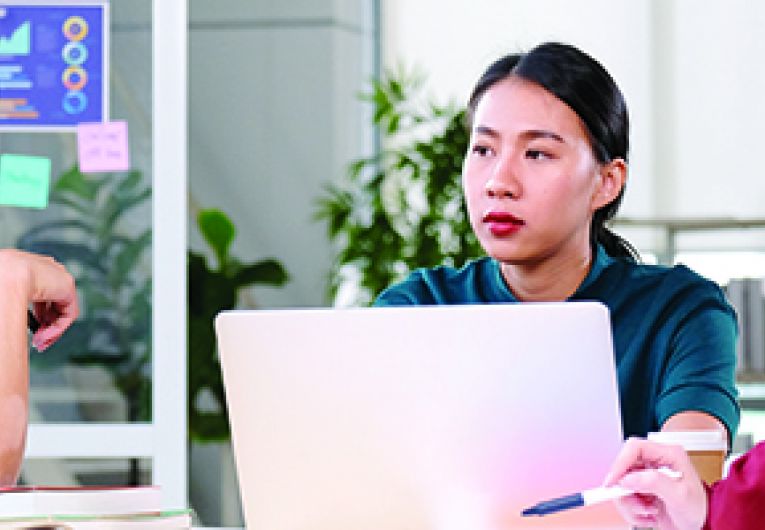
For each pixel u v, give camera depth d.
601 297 2.43
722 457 1.84
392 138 6.14
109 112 4.07
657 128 6.09
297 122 6.03
